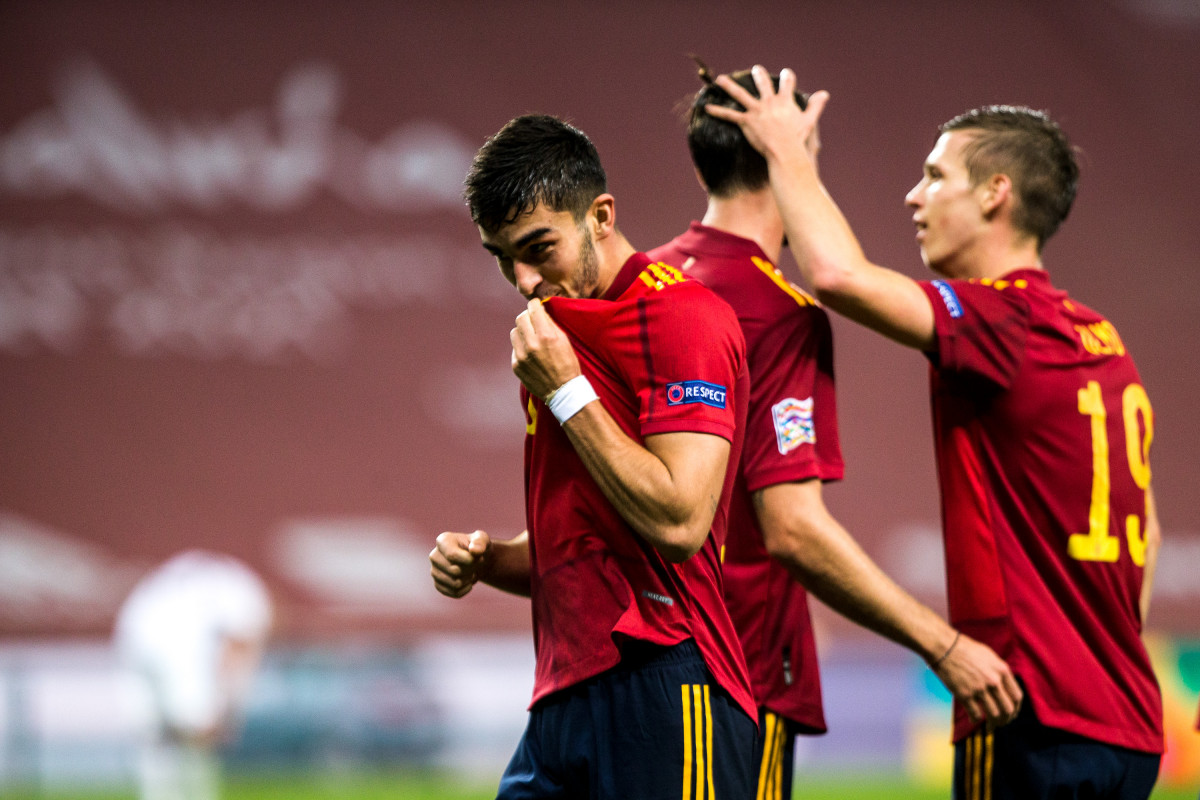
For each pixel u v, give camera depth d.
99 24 21.70
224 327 21.44
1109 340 8.64
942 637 7.84
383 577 21.14
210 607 20.02
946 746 20.70
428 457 21.59
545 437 6.80
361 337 21.66
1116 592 8.20
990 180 8.68
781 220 8.71
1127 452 8.37
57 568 20.55
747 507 8.13
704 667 6.57
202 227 21.58
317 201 21.86
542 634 6.93
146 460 20.98
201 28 21.88
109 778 19.86
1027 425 8.11
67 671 20.19
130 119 21.67
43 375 21.00
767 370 7.96
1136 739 8.07
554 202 6.44
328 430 21.41
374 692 20.69
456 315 21.95
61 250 21.28
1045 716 7.88
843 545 7.81
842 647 21.11
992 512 8.19
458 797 19.42
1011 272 8.58
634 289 6.61
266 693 20.38
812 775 20.48
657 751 6.40
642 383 6.41
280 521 21.14
